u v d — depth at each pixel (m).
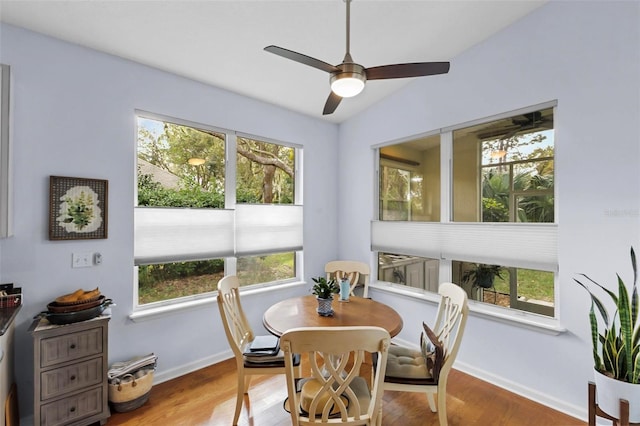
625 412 1.48
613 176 1.97
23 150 1.99
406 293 3.21
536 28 2.31
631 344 1.54
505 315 2.49
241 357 2.00
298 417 1.43
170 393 2.38
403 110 3.27
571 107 2.14
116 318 2.35
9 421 1.75
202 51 2.38
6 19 1.92
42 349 1.80
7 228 1.80
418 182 3.21
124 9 1.90
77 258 2.19
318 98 3.24
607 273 2.00
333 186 3.99
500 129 2.60
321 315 2.15
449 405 2.26
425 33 2.47
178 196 2.75
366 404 1.58
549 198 2.32
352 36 2.37
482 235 2.67
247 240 3.15
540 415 2.14
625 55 1.92
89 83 2.24
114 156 2.35
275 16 2.07
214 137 2.97
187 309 2.70
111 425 2.00
